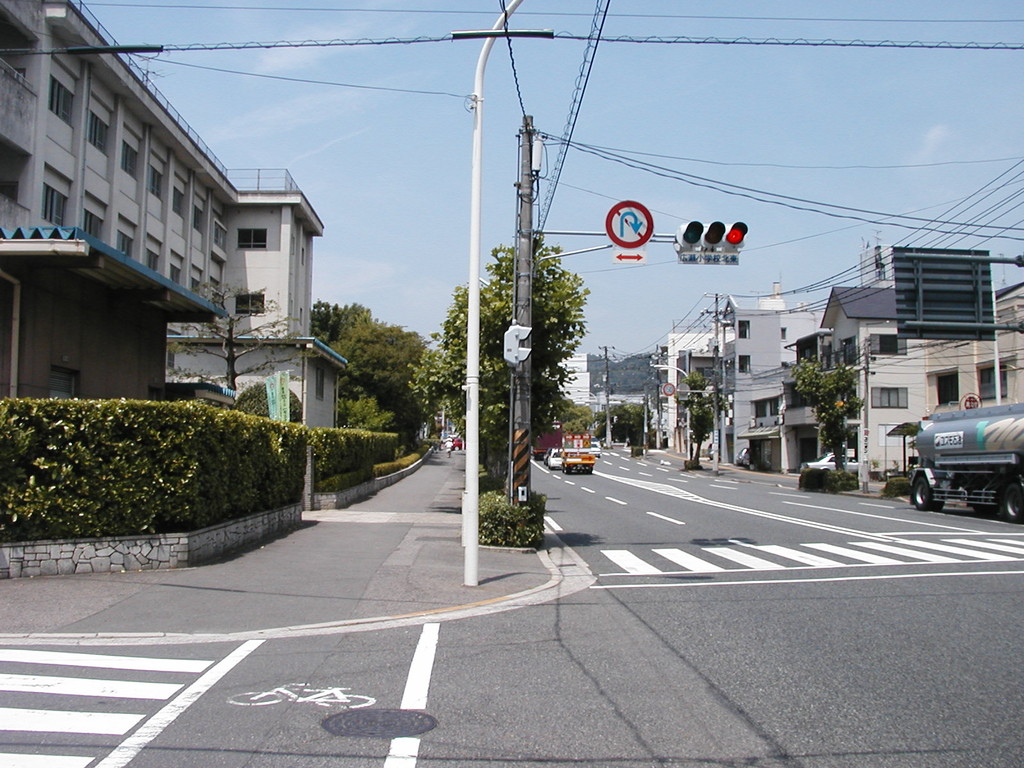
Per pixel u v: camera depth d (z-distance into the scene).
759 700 6.33
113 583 10.57
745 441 73.81
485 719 5.80
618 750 5.22
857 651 7.94
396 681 6.79
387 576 12.05
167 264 43.50
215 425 12.60
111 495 11.34
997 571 13.45
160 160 43.28
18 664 7.09
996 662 7.51
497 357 18.16
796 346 60.56
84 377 15.59
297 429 18.91
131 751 5.07
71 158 33.34
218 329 30.44
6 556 10.80
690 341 98.88
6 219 27.19
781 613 9.91
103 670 6.96
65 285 14.84
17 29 30.17
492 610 10.08
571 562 14.77
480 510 15.71
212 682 6.66
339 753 5.10
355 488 27.22
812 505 30.14
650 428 113.69
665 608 10.26
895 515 25.86
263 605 9.76
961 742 5.42
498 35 11.68
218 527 13.09
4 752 5.00
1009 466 23.84
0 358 13.36
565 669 7.23
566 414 19.27
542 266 17.77
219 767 4.84
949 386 46.88
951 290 19.27
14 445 10.83
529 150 15.59
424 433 94.31
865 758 5.12
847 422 49.28
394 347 58.00
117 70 35.28
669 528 21.36
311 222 57.91
